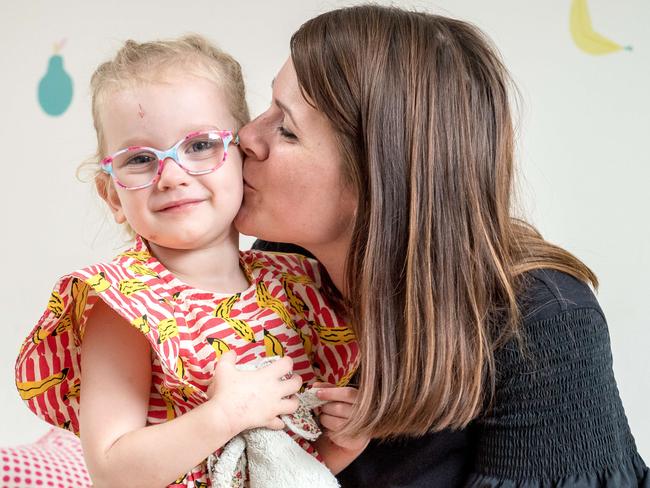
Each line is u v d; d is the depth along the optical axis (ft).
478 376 3.45
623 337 7.22
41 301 8.57
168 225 3.52
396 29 3.66
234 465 3.32
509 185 3.79
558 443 3.42
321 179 3.61
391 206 3.51
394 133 3.50
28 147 8.52
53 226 8.54
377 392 3.49
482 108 3.67
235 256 3.84
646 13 7.09
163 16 8.07
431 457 3.78
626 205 7.18
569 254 3.90
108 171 3.57
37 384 3.52
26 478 5.26
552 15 7.18
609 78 7.14
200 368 3.43
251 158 3.75
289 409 3.36
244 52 7.80
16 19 8.45
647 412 7.21
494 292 3.59
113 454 3.21
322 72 3.56
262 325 3.64
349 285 3.67
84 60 8.34
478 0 7.20
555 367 3.46
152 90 3.54
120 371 3.39
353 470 3.90
